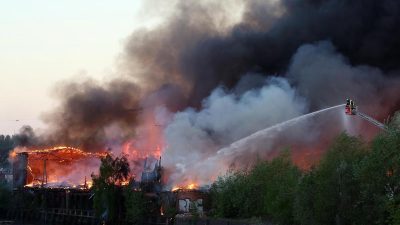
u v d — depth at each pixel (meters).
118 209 81.06
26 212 111.75
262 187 54.06
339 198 38.03
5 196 117.56
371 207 35.78
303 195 40.91
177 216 64.12
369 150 38.38
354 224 37.00
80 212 96.88
